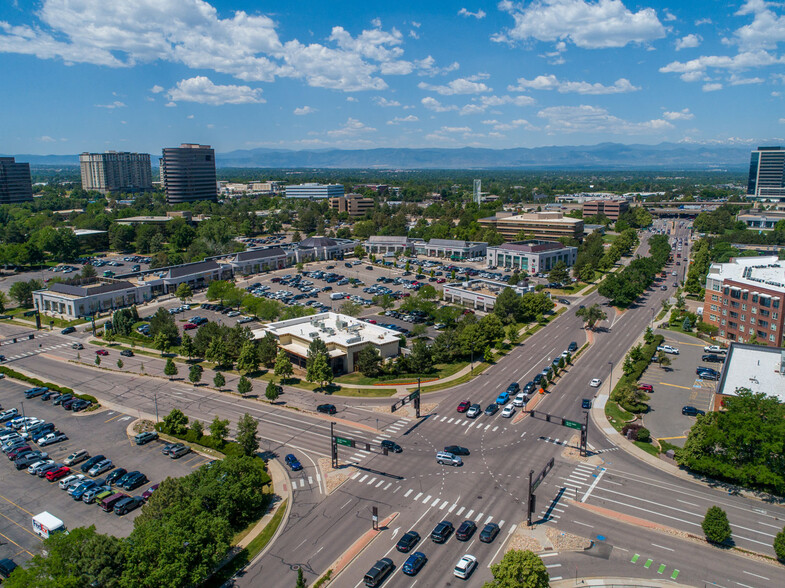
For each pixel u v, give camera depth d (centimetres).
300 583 7106
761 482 9600
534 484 8800
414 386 14988
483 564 8094
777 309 16600
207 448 11769
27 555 8612
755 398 10444
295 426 12756
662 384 15138
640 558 8244
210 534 7831
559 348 18038
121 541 7531
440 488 10125
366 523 9119
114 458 11512
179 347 18975
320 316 18888
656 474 10606
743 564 8125
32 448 12012
